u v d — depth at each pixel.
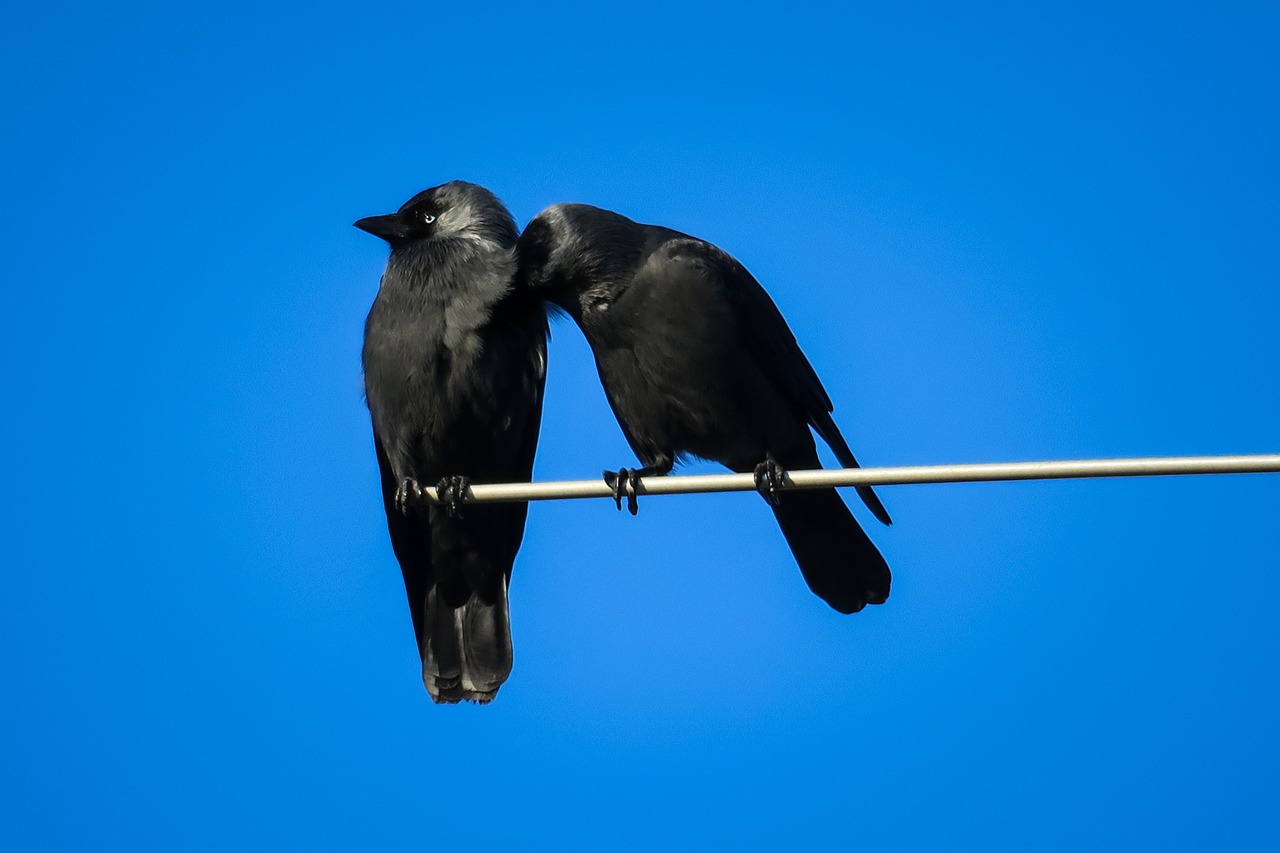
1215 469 7.84
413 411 11.88
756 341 11.65
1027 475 8.12
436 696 12.23
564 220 11.48
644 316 11.27
